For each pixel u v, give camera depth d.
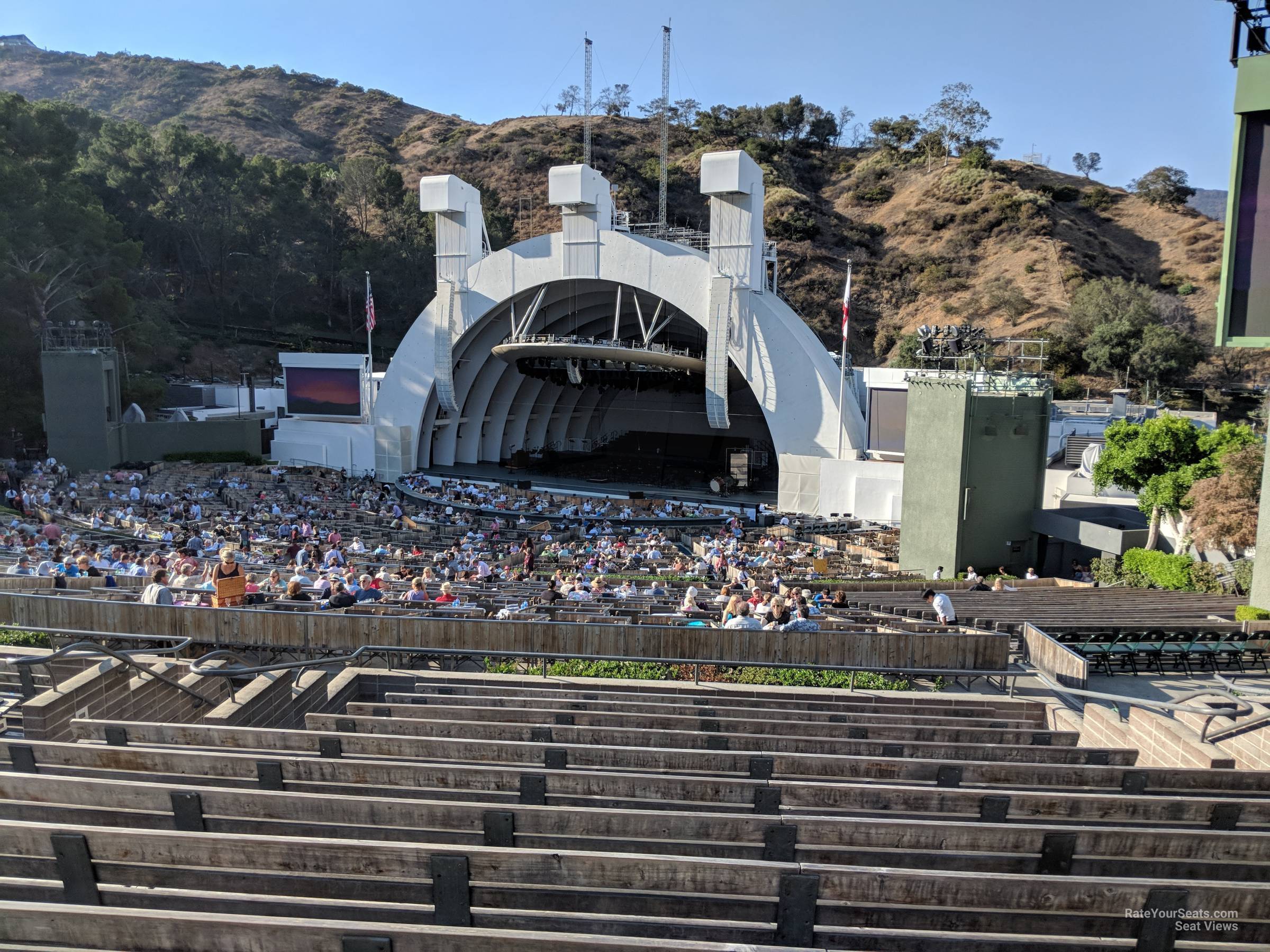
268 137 167.00
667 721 9.88
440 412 60.16
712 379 47.34
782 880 5.62
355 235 113.31
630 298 55.69
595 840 6.66
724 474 61.28
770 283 50.53
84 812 6.90
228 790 6.84
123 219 89.19
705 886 5.77
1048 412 32.31
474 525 40.19
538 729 9.18
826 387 45.44
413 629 14.24
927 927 5.77
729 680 14.15
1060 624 17.11
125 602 14.83
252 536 30.78
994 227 117.25
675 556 34.03
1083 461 39.09
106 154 91.19
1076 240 112.50
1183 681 15.53
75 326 56.41
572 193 48.97
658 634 14.20
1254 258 14.98
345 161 132.62
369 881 5.86
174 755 7.92
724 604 18.64
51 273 60.75
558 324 60.22
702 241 55.97
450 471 58.94
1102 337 85.69
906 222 125.44
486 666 14.31
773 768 8.34
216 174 95.81
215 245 93.62
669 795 7.57
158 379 68.94
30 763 8.05
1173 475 26.77
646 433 74.50
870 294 114.00
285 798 6.82
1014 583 27.41
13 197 58.91
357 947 5.04
